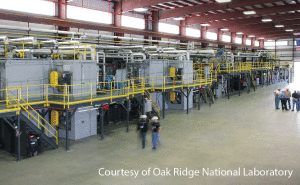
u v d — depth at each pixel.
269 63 48.12
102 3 27.55
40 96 14.64
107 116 19.00
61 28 23.83
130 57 21.73
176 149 13.31
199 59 33.22
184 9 31.17
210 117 21.27
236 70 33.69
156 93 23.03
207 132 16.61
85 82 15.17
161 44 35.31
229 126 18.19
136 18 32.06
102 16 27.64
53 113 13.89
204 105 27.34
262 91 39.50
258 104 27.80
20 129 12.24
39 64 14.53
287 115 21.95
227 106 26.66
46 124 15.17
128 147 13.72
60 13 23.17
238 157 12.11
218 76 33.34
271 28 49.31
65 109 13.04
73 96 14.51
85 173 10.40
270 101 29.84
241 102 29.30
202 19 36.91
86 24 25.06
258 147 13.55
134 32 30.77
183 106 24.48
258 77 48.94
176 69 22.77
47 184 9.42
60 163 11.48
